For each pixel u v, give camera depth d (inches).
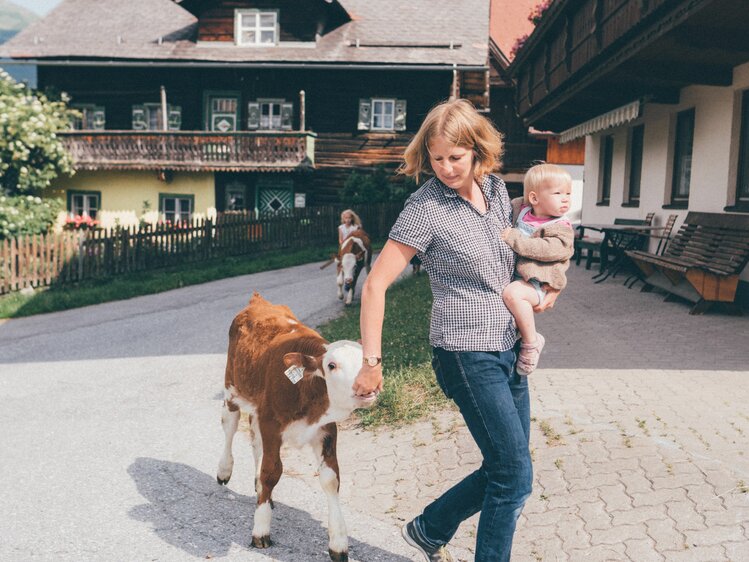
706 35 355.6
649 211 567.8
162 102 1057.5
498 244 124.3
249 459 211.8
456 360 122.7
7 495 185.6
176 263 736.3
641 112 510.9
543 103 705.0
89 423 249.0
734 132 425.7
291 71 1096.2
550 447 189.6
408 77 1082.1
